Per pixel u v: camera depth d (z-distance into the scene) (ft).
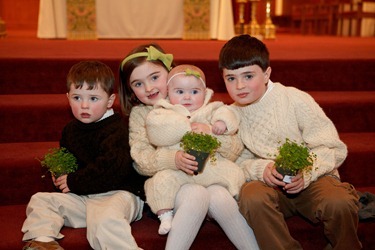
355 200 6.89
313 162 7.09
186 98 7.36
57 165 7.32
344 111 10.34
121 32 19.39
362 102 10.39
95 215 6.91
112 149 7.36
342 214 6.71
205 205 6.79
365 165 9.21
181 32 19.85
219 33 19.40
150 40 19.16
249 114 7.63
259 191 6.81
